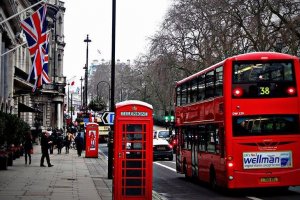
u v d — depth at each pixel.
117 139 14.49
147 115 14.62
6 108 42.19
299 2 39.91
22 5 57.03
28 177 22.89
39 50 24.83
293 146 17.12
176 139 26.80
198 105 21.53
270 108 17.16
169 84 67.38
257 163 16.95
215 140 18.58
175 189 20.59
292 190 19.59
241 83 17.19
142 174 14.48
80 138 44.50
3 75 41.25
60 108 92.25
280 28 41.06
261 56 17.39
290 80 17.36
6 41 43.47
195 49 61.19
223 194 18.50
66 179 22.27
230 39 47.06
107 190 18.42
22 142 37.81
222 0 46.00
